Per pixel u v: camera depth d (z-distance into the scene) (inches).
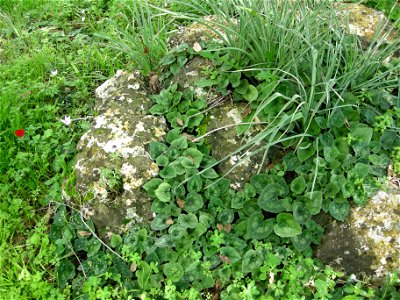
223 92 120.8
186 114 121.9
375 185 105.1
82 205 115.2
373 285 101.7
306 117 106.7
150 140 118.7
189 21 163.0
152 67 135.3
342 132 112.3
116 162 114.7
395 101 116.9
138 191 112.9
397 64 121.7
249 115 117.9
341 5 133.8
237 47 120.1
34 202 126.0
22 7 187.2
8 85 150.5
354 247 102.0
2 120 135.8
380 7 164.4
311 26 113.7
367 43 133.3
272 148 114.3
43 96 148.4
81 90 152.0
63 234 113.9
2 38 175.6
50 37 172.1
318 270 103.8
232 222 113.7
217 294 104.7
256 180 111.0
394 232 101.3
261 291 102.7
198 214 112.4
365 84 113.1
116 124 120.6
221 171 115.5
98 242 112.4
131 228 112.4
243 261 104.1
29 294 105.7
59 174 129.1
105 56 158.6
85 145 120.3
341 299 100.0
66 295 105.7
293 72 113.4
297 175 112.6
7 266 109.7
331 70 106.3
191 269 104.9
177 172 113.0
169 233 108.7
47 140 136.6
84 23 178.9
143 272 105.0
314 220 107.9
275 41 114.2
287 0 112.7
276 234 107.1
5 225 117.0
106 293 102.5
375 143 110.0
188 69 129.0
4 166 129.9
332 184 104.7
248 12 112.5
